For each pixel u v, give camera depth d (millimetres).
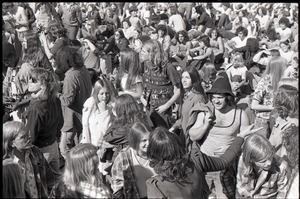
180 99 6324
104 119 5582
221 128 5059
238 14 15680
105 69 9062
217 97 5035
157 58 6332
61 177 4000
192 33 11211
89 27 11945
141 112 4992
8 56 7652
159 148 3881
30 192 4281
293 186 4840
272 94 6344
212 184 4953
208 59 9648
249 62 9633
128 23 12375
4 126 4230
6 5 10266
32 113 4891
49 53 8336
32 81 4977
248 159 4652
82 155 3902
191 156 4164
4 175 4090
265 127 6273
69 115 6328
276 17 15078
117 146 4953
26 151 4281
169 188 3865
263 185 4734
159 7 15312
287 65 7273
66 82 6270
